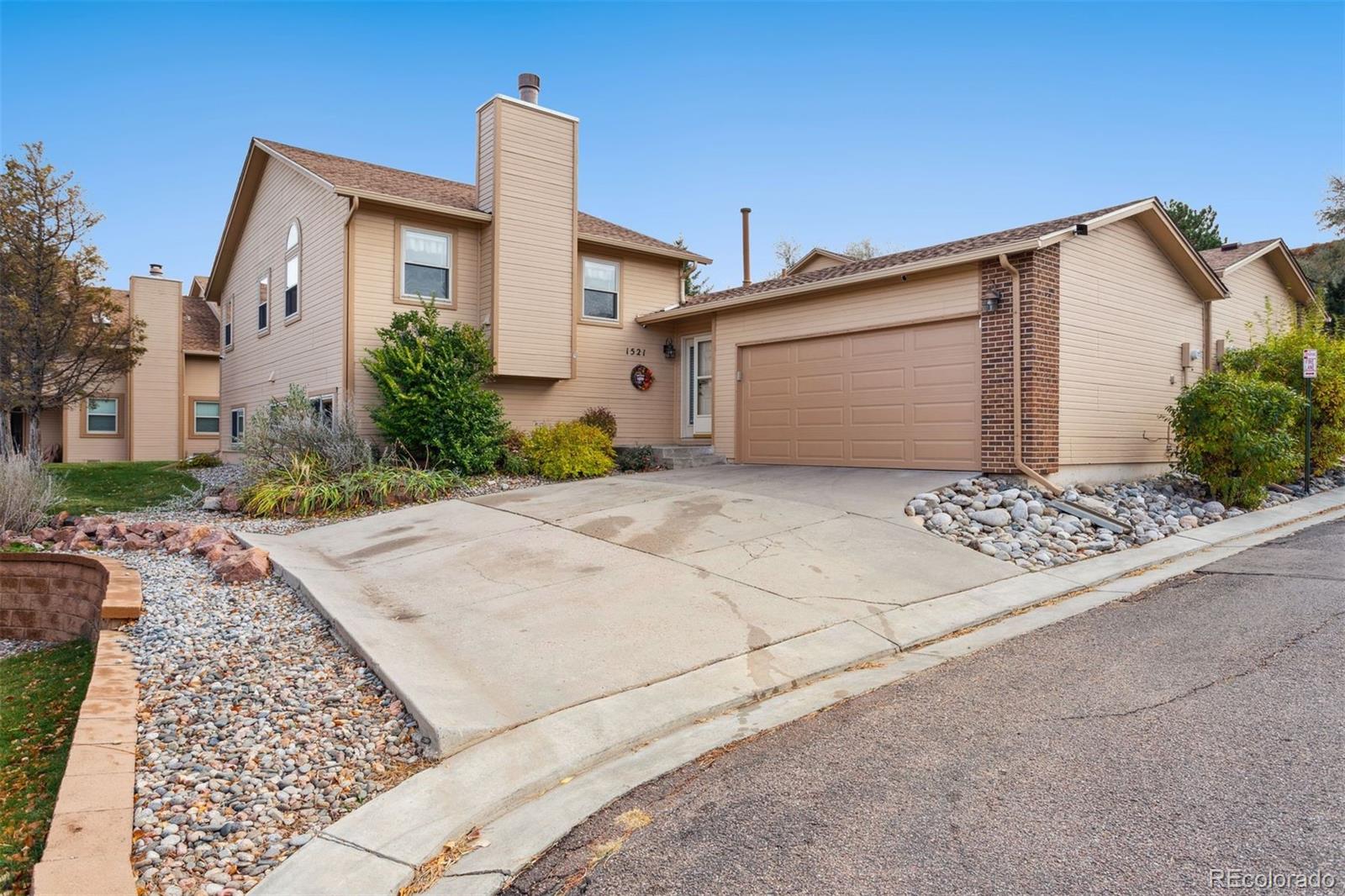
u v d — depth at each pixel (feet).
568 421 50.06
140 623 19.33
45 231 54.80
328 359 44.80
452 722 13.53
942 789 11.03
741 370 47.55
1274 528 31.58
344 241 42.96
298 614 20.26
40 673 20.71
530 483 41.34
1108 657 16.57
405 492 36.99
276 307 53.16
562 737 13.46
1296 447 37.68
